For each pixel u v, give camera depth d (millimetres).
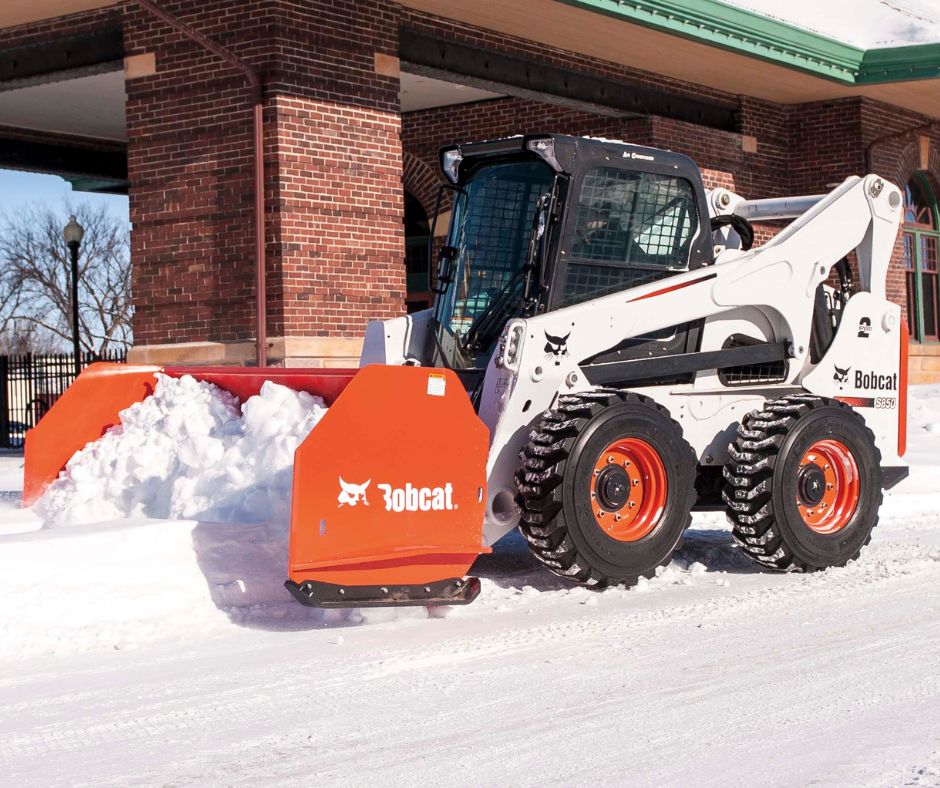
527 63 17500
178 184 14984
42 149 22109
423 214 21266
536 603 6762
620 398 6930
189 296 14945
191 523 6738
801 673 5230
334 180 14703
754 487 7543
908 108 23094
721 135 20859
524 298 7309
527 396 6984
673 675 5227
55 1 15227
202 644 5871
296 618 6379
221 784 3994
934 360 24766
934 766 4004
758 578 7516
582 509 6762
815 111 22234
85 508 7867
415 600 6238
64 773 4141
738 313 7961
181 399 8367
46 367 20906
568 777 3994
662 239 7656
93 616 6102
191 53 14789
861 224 8406
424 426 6293
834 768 4023
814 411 7688
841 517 7887
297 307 14352
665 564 7148
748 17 17656
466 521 6434
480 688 5062
